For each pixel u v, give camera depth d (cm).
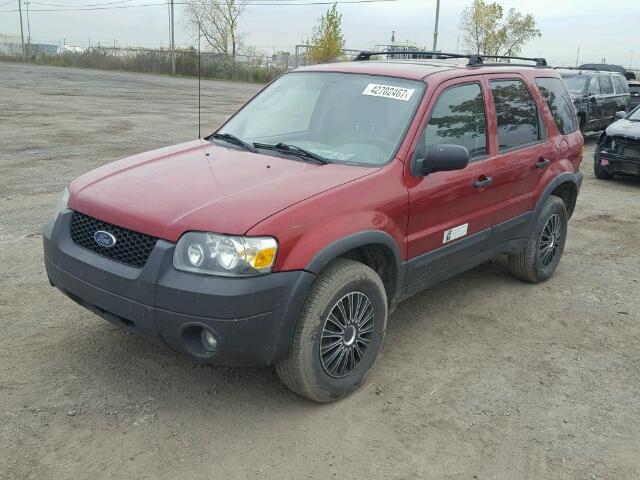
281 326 313
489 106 461
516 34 5416
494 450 323
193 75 4878
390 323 469
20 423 321
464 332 461
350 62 487
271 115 457
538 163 511
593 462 318
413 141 387
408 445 324
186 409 343
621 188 1065
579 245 708
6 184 853
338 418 344
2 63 6053
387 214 361
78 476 287
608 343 455
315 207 324
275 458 308
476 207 444
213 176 357
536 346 445
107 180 364
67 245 345
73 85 3056
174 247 303
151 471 294
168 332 306
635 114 1149
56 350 397
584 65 2264
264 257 300
